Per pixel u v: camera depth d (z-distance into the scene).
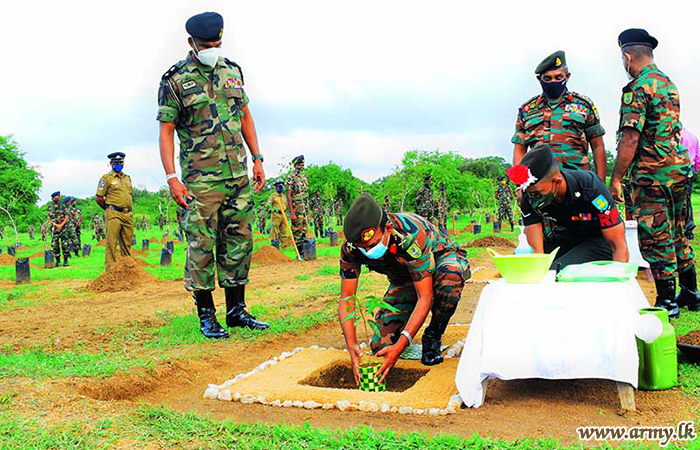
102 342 5.71
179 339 5.60
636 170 5.69
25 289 11.16
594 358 3.40
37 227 54.81
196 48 5.54
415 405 3.59
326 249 18.36
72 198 21.56
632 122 5.52
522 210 4.61
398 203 35.69
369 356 4.59
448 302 4.38
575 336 3.45
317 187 54.06
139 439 2.92
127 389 4.09
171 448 2.83
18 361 4.54
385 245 3.99
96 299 9.30
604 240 4.65
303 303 7.83
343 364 4.74
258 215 33.84
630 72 5.71
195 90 5.53
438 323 4.46
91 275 13.82
